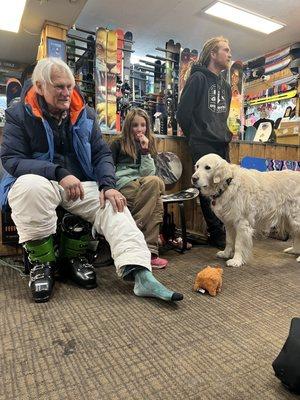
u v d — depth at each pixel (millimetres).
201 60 2523
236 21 4816
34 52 5238
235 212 2098
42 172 1471
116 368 980
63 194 1542
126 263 1454
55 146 1673
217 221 2461
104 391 882
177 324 1254
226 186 2107
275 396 871
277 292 1603
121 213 1545
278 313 1366
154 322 1266
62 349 1076
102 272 1831
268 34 5215
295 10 4477
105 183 1633
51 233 1509
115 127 2783
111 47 2736
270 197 2242
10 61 5746
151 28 5086
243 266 2033
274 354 1064
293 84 5461
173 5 4387
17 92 2891
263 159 3047
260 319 1310
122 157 2150
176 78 3238
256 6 4387
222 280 1755
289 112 5477
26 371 963
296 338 894
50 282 1460
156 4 4363
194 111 2471
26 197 1382
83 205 1606
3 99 4230
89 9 4480
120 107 2957
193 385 909
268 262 2143
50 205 1451
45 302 1424
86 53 2957
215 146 2514
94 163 1780
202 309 1391
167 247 2350
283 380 895
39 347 1086
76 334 1170
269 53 5961
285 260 2195
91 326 1227
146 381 923
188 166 2818
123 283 1661
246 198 2115
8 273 1790
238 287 1664
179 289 1614
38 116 1536
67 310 1353
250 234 2115
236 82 3295
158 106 3391
